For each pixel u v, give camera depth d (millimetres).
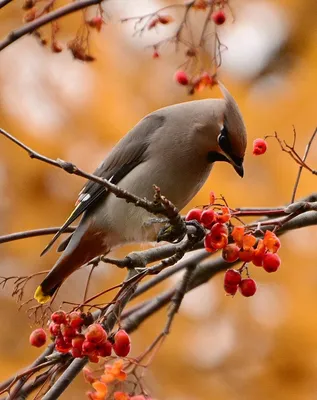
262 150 8070
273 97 12297
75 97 12156
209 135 10188
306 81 12336
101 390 7562
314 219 8930
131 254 8898
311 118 12039
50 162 6914
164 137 10391
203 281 9750
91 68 12281
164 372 11469
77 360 8477
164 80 12359
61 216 12125
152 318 11648
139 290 9578
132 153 10500
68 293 12055
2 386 8633
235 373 11461
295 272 11570
